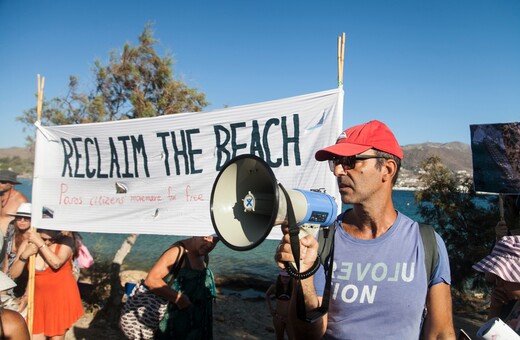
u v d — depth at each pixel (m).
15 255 5.18
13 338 2.03
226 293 9.06
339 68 3.34
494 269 2.11
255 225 1.63
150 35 9.11
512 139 3.11
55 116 9.30
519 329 2.02
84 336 5.87
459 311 7.19
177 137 4.12
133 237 7.00
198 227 3.92
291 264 1.61
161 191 4.19
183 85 9.27
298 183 3.43
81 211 4.62
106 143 4.53
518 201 3.09
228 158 3.85
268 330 6.39
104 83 9.31
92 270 8.17
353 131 1.92
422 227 1.90
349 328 1.82
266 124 3.65
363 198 1.84
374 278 1.81
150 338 3.40
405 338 1.78
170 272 3.41
